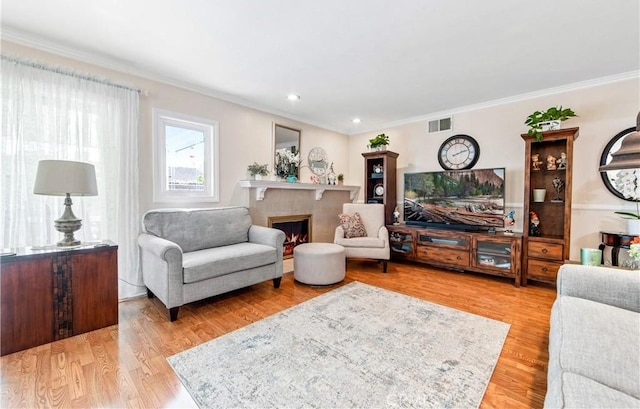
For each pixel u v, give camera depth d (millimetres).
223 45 2484
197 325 2316
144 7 1973
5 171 2225
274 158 4352
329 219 5145
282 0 1893
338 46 2496
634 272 1569
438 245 3906
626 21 2104
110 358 1857
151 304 2752
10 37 2283
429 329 2242
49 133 2412
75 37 2367
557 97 3439
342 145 5609
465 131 4184
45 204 2398
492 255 3504
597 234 3176
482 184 3771
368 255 3869
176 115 3271
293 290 3143
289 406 1449
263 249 3059
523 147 3707
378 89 3506
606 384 952
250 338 2105
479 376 1679
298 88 3482
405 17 2076
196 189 3529
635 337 1145
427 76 3117
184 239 3020
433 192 4188
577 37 2330
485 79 3189
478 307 2680
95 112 2654
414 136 4742
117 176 2789
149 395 1523
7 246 2230
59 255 2094
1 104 2209
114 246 2330
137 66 2896
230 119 3797
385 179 4605
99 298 2256
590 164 3227
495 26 2184
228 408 1436
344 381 1635
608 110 3123
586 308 1391
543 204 3516
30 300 1985
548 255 3164
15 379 1642
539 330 2230
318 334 2164
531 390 1562
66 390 1554
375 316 2473
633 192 2971
